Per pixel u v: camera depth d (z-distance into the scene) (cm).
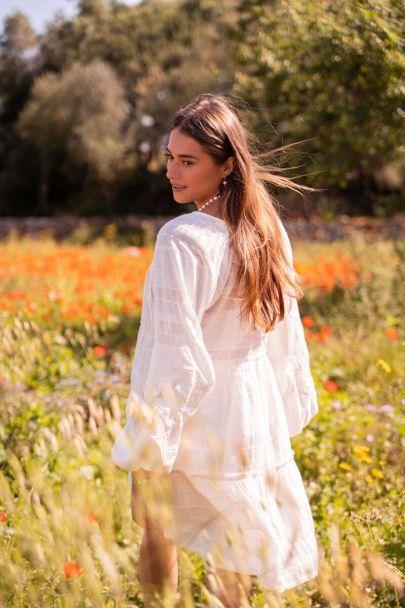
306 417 242
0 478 194
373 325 720
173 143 213
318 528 300
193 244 200
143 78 2938
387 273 830
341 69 543
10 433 361
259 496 207
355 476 365
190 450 203
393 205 1948
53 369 536
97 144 2869
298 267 1033
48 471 309
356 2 425
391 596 233
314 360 605
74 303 828
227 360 207
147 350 204
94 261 1153
